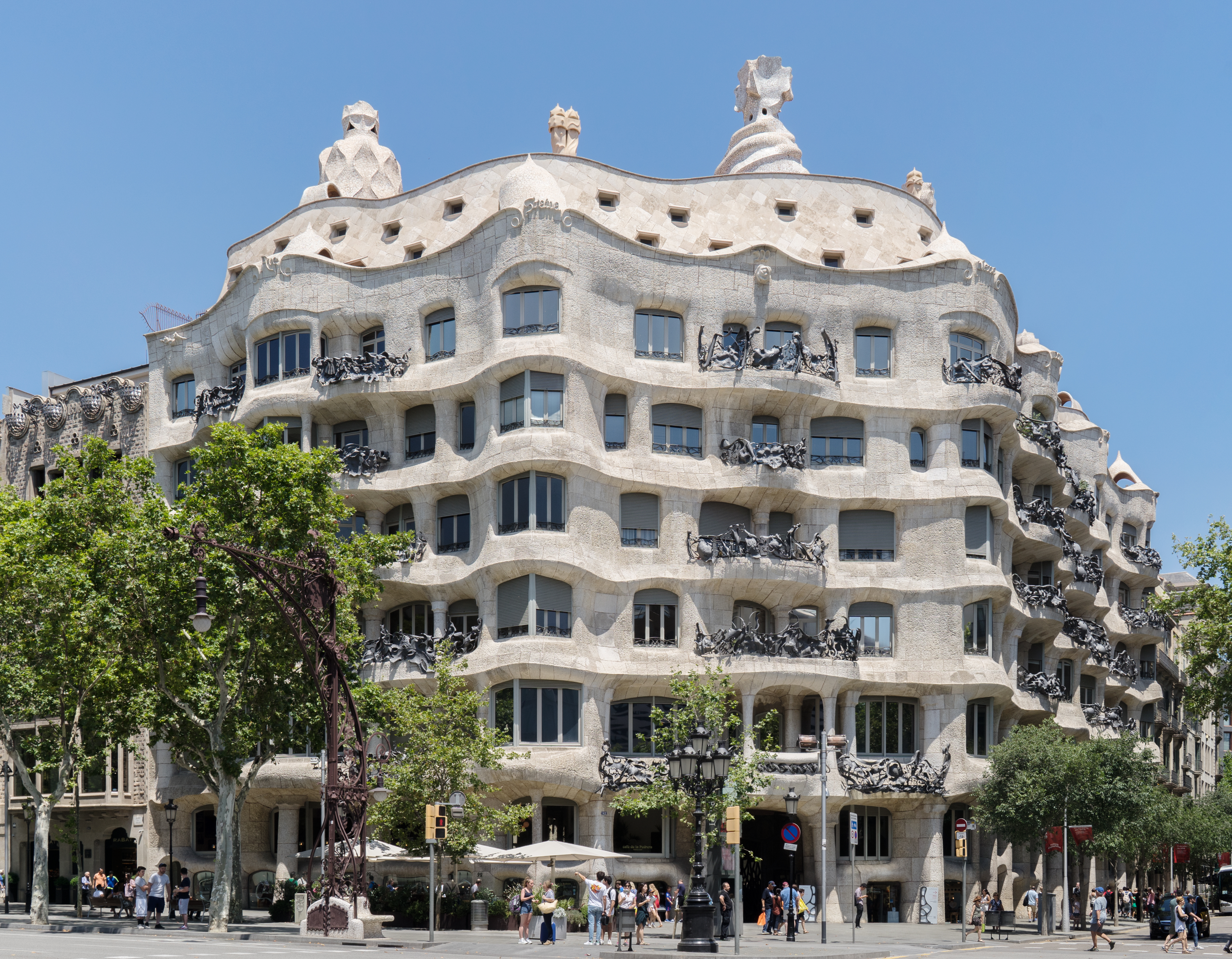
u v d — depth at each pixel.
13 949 31.86
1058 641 74.88
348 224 66.69
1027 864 68.69
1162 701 96.75
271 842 62.84
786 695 59.91
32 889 49.84
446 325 59.97
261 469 47.72
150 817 64.81
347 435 62.16
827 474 61.16
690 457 59.88
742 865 61.88
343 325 61.47
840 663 57.75
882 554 61.69
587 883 43.28
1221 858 88.94
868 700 60.44
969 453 62.50
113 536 47.84
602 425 57.84
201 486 49.03
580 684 55.12
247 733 47.72
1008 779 57.03
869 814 60.56
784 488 58.97
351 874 40.66
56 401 72.50
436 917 48.59
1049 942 51.16
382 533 60.81
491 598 55.81
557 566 54.78
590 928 41.09
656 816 57.28
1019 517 67.12
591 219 58.03
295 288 61.50
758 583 58.16
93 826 67.94
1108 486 88.88
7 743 51.16
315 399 60.16
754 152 71.00
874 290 62.28
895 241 66.88
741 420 60.47
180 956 29.45
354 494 59.28
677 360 60.19
